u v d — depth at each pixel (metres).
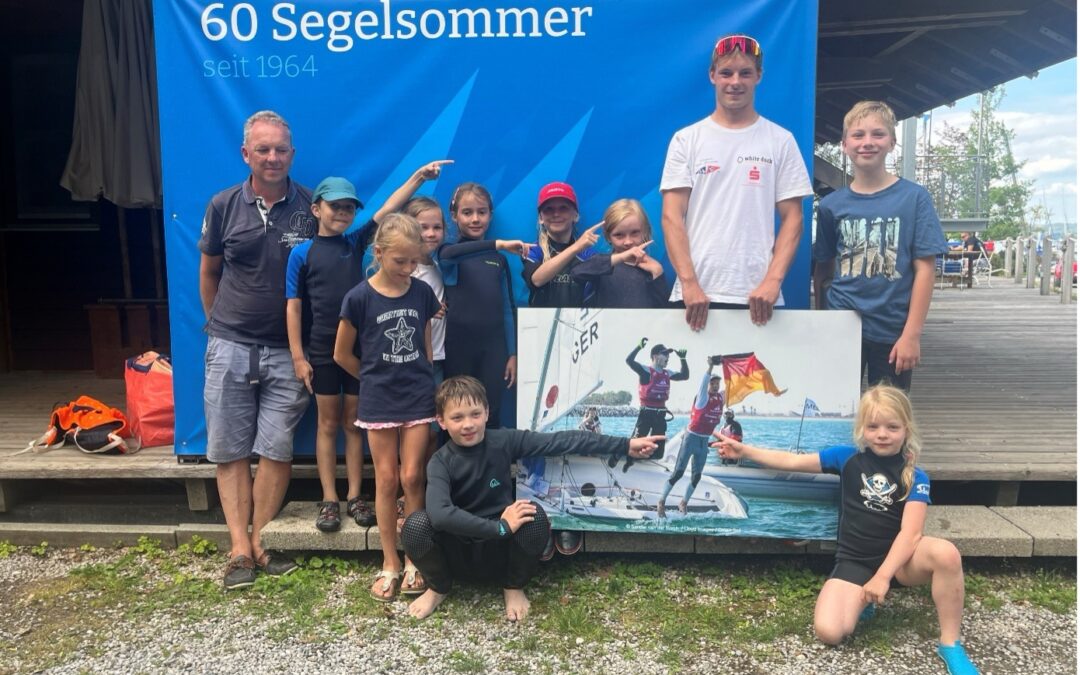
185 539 3.78
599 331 3.26
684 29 3.48
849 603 2.82
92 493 4.21
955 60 7.48
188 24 3.59
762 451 3.17
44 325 6.65
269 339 3.37
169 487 4.27
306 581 3.32
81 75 5.39
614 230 3.35
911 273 3.18
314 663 2.77
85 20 5.32
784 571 3.37
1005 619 3.01
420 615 3.03
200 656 2.82
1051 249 15.87
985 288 18.19
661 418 3.25
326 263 3.27
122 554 3.74
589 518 3.30
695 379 3.23
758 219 3.17
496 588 3.27
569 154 3.59
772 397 3.20
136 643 2.92
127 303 6.20
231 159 3.65
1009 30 6.17
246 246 3.29
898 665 2.71
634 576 3.36
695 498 3.25
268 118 3.22
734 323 3.20
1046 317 11.20
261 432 3.42
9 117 6.37
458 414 2.94
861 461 2.96
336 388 3.38
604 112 3.55
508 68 3.56
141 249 6.48
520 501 2.97
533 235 3.65
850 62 7.55
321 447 3.43
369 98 3.61
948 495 3.88
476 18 3.54
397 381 3.06
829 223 3.36
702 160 3.17
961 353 7.72
